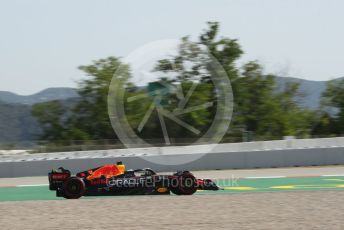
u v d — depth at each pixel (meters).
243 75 152.12
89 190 41.28
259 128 146.62
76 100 140.88
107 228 27.19
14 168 69.75
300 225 26.91
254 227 26.55
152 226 27.47
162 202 37.25
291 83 164.12
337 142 86.00
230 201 37.06
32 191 50.22
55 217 31.23
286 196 39.28
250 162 73.56
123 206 35.47
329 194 40.03
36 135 144.50
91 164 70.94
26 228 27.75
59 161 70.62
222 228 26.44
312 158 74.94
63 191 40.81
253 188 48.53
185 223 28.20
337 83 167.50
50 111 145.00
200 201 37.41
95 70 139.38
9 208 35.84
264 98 149.88
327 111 167.50
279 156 74.25
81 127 139.38
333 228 25.94
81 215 31.80
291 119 155.62
